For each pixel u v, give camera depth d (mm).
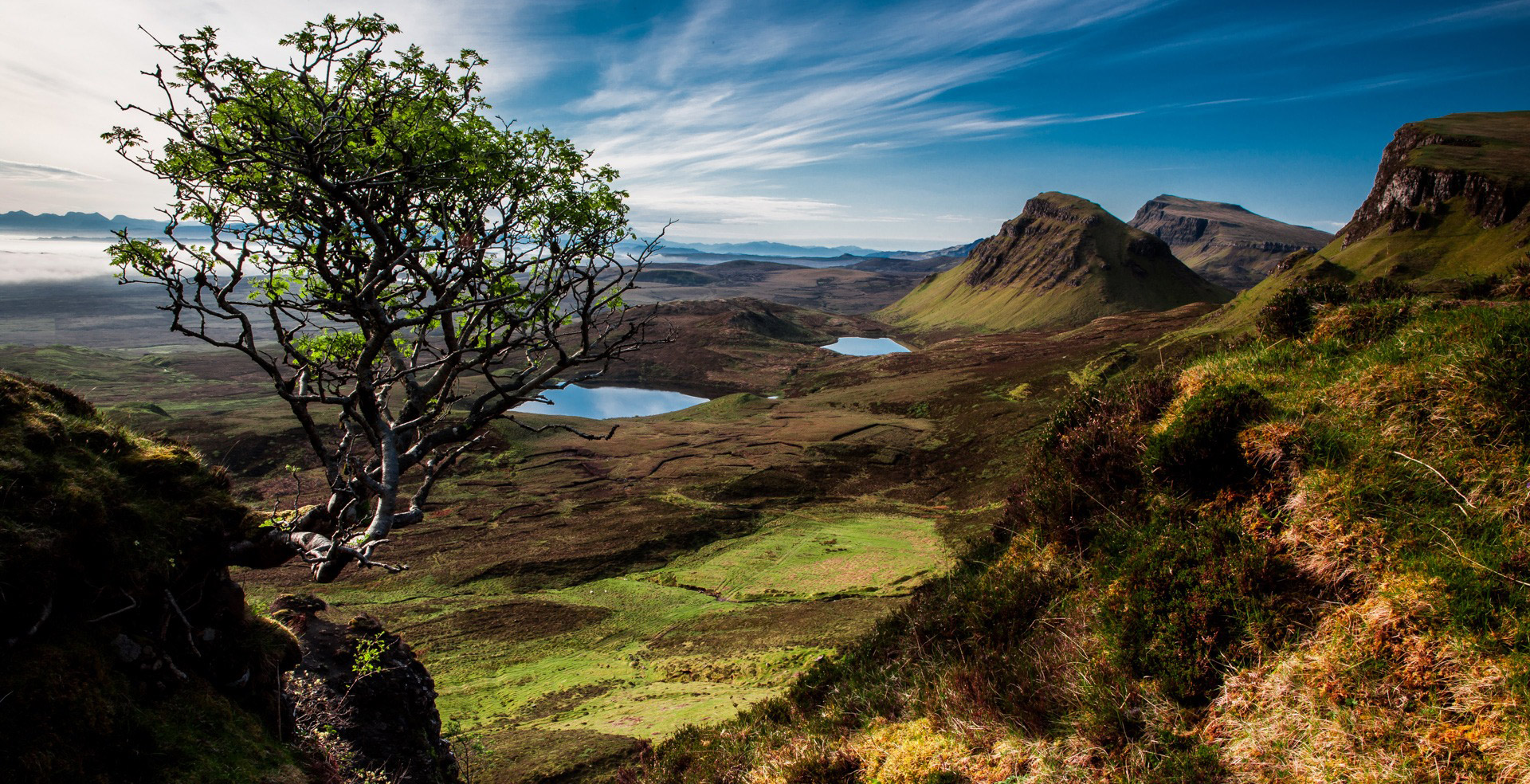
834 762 6805
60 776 4375
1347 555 5516
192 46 6000
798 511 97375
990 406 143750
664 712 32750
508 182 8547
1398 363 7297
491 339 8422
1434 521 5289
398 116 7406
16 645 4547
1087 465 9242
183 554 6020
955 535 74812
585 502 101188
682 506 97875
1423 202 172250
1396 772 4066
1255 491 6828
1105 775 5230
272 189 6676
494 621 57250
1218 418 7500
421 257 7625
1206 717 5281
